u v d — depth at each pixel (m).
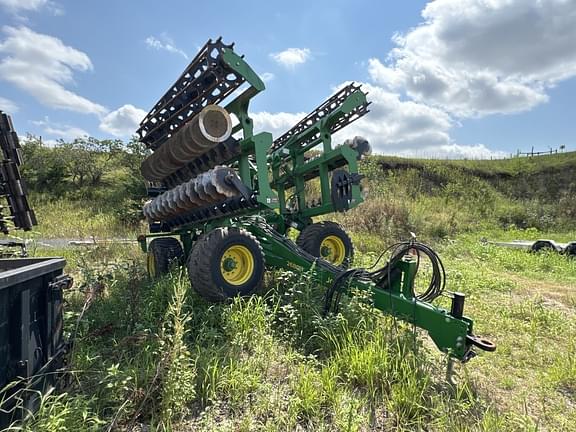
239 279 4.50
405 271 3.86
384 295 3.88
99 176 21.06
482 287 6.66
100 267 6.37
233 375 2.93
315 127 6.47
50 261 2.39
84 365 2.83
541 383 3.27
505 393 3.13
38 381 2.07
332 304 4.22
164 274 5.64
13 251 5.16
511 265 9.27
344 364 3.19
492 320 4.82
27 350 1.97
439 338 3.41
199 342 3.40
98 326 3.67
